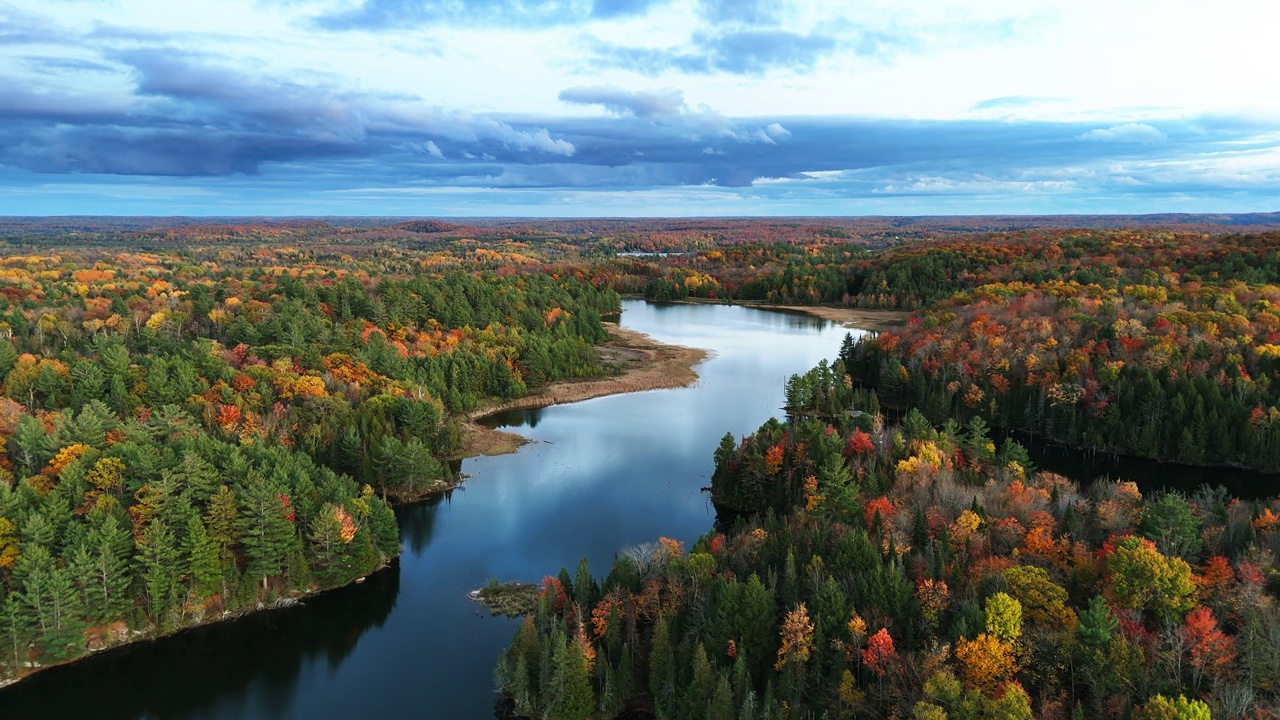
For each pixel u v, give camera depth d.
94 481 92.06
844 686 63.12
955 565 74.94
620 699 71.00
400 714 72.62
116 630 81.88
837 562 77.88
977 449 120.81
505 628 86.38
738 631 70.19
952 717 57.12
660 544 91.88
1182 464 138.38
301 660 80.94
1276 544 80.38
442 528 111.38
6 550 80.00
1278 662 57.41
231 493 89.88
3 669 76.50
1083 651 61.03
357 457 123.75
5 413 116.50
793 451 116.94
